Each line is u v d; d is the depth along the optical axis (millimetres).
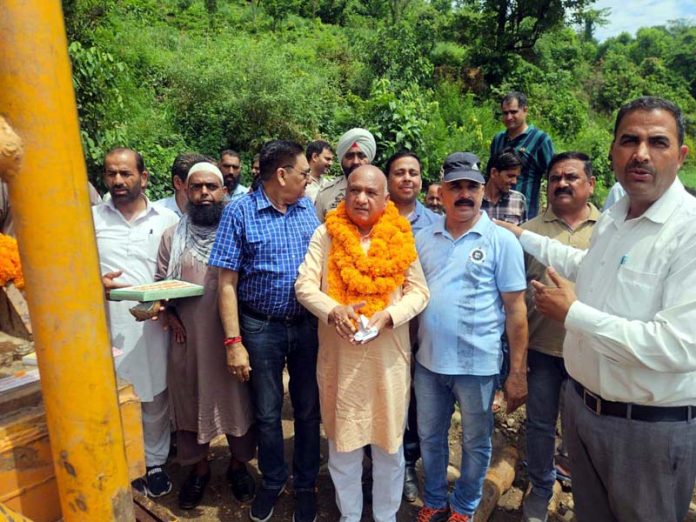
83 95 5504
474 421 2373
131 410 1230
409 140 7832
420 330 2432
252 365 2502
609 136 17250
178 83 11039
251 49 12023
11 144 802
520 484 3123
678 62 40906
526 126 4762
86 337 898
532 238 2496
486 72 19156
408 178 2805
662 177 1693
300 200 2588
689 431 1744
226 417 2605
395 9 24234
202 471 2777
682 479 1797
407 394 2334
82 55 5418
